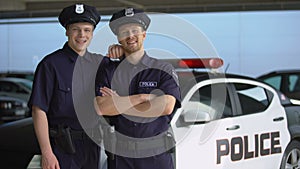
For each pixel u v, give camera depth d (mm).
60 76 3617
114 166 3658
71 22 3625
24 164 4684
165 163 3639
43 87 3607
